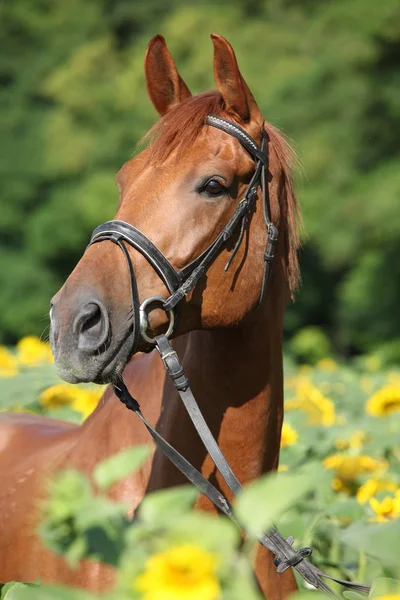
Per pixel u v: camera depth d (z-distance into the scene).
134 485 5.50
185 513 3.08
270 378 5.53
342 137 39.84
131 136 52.88
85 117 55.00
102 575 5.36
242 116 5.45
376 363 25.25
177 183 5.19
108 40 56.94
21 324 52.03
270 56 46.50
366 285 43.22
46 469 6.18
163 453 5.44
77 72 55.16
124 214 5.16
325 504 6.57
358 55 40.03
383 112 40.66
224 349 5.40
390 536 3.26
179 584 2.60
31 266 53.62
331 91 40.44
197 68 47.72
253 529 2.79
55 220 53.03
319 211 39.59
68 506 3.18
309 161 39.50
